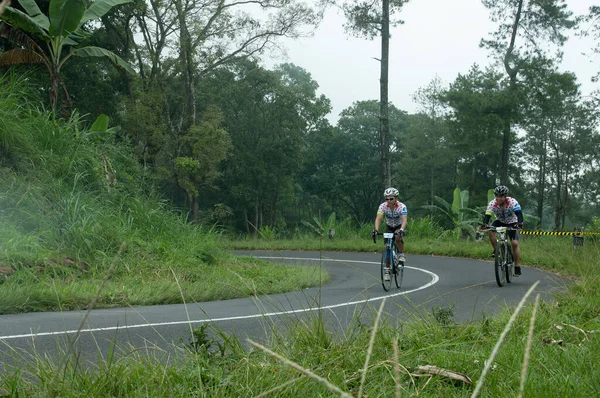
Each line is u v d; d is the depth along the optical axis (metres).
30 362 4.71
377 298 10.47
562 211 68.88
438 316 5.93
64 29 17.31
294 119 59.75
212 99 52.59
